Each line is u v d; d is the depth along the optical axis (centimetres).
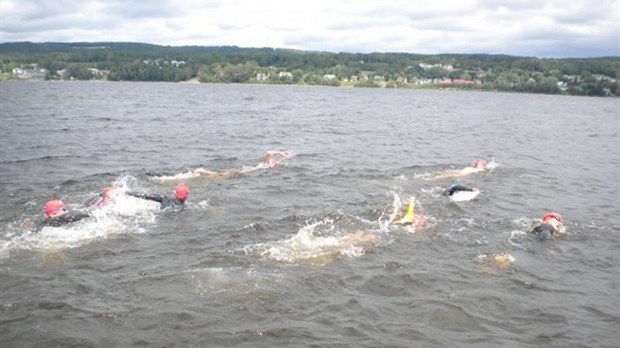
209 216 1864
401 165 3000
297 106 8419
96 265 1430
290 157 3177
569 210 2120
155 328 1123
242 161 3031
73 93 10475
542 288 1362
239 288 1302
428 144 3997
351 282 1356
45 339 1081
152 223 1769
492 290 1337
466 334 1133
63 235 1630
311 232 1708
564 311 1247
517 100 12669
